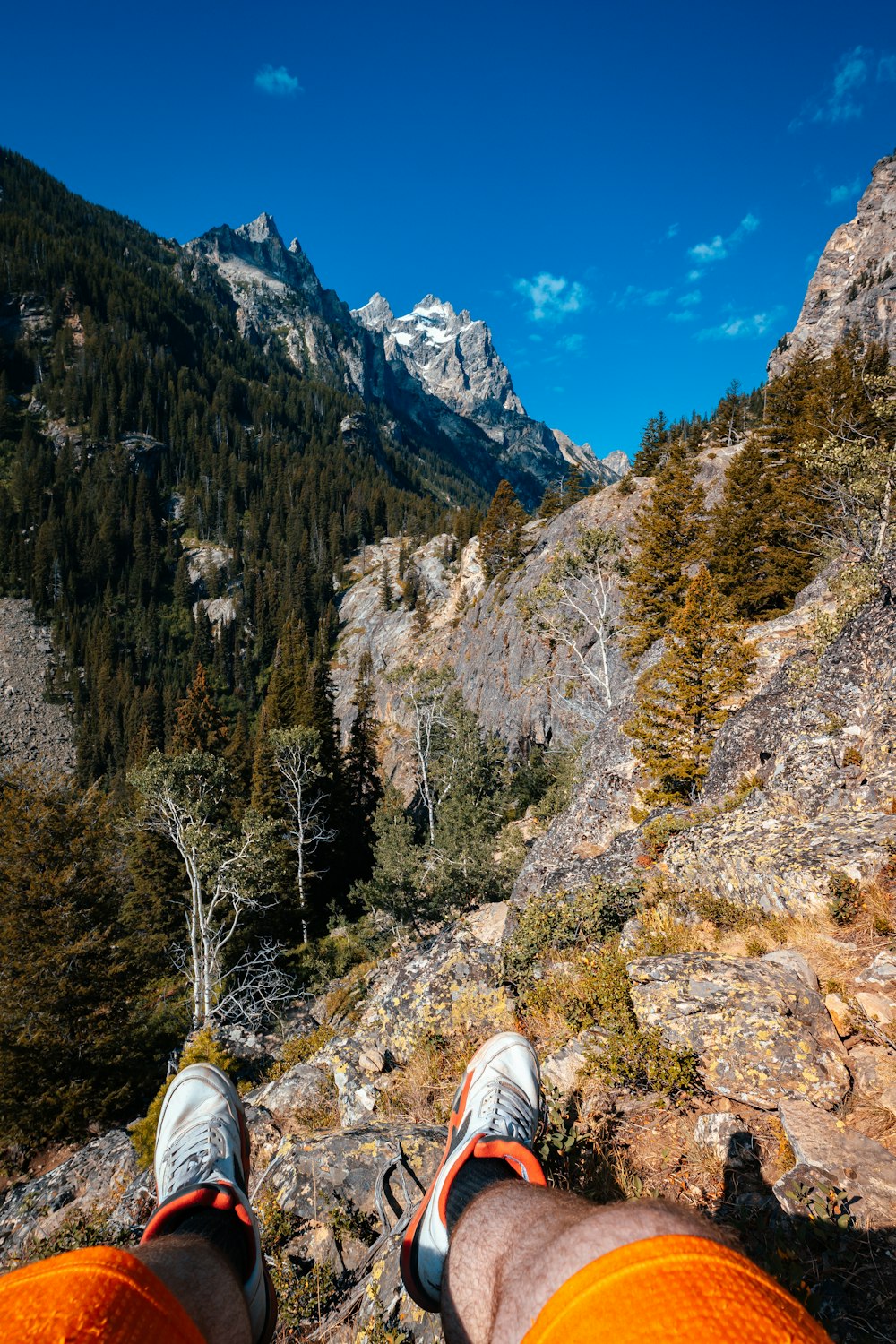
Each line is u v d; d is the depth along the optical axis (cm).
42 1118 1909
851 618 1152
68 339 19750
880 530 2066
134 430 18738
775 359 12044
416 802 5088
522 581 6531
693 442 7019
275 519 15975
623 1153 345
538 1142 355
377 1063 553
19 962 2052
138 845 3303
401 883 2511
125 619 13500
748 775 1139
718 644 1517
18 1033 1986
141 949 2617
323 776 4091
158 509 16825
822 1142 302
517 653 5772
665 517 3684
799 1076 350
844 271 11500
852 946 461
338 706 9419
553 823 1725
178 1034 2362
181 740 4550
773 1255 255
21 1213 872
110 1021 2106
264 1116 568
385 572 12375
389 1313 304
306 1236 374
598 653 4588
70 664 11769
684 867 664
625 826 1512
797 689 1180
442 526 13688
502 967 593
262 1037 1806
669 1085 368
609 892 655
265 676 11819
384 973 773
